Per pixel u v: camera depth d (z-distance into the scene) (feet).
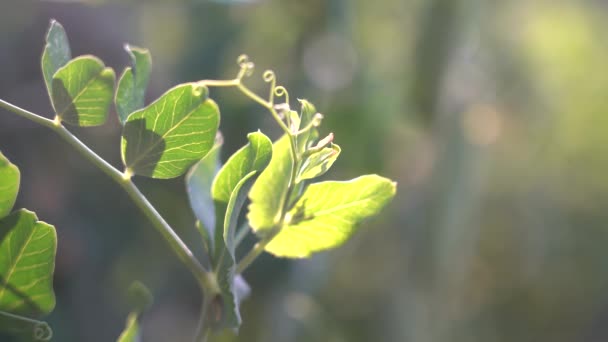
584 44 5.49
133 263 3.17
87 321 2.93
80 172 2.96
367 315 3.55
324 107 3.06
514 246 4.83
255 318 2.99
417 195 3.45
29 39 2.96
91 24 3.17
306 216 1.32
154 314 3.29
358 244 3.53
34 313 1.27
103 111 1.30
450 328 3.82
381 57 3.22
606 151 5.52
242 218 2.03
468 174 3.42
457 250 3.48
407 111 3.10
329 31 2.99
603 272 5.27
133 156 1.28
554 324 5.14
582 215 5.36
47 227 1.26
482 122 3.67
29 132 2.87
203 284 1.30
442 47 2.97
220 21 3.26
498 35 3.74
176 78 3.34
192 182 1.35
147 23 3.46
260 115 3.11
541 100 4.15
